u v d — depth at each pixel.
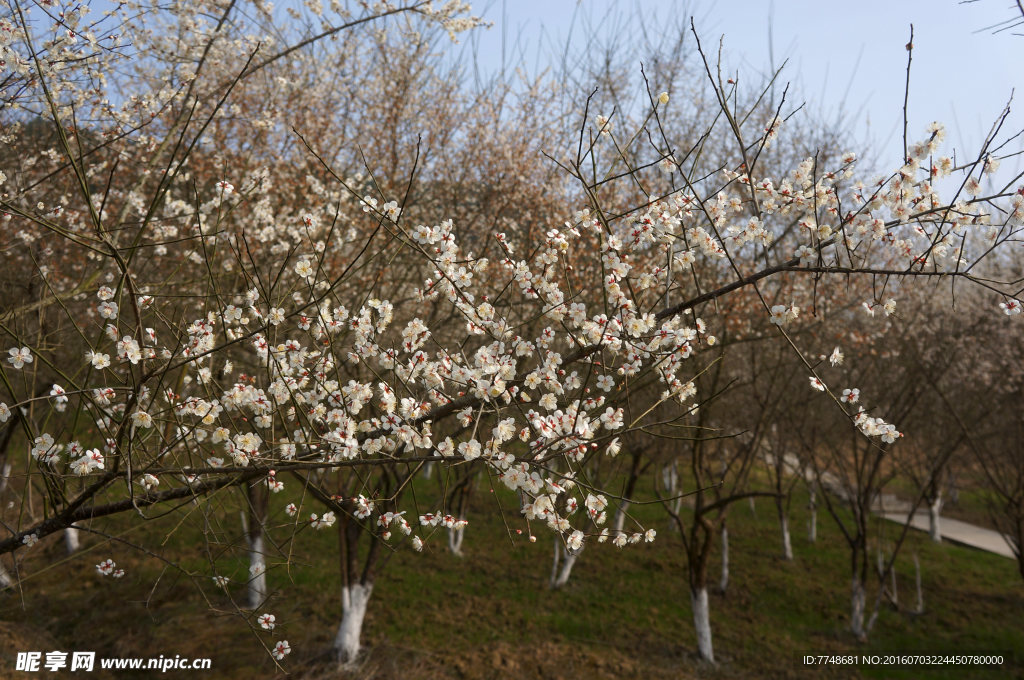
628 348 3.15
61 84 4.80
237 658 7.29
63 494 3.38
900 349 9.32
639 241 3.21
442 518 3.22
